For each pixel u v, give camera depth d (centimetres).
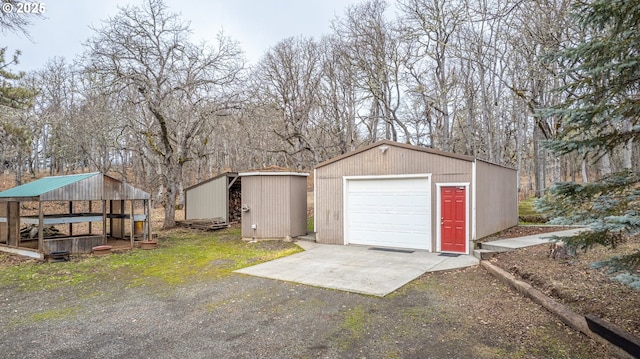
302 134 2275
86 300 557
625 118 330
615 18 309
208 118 1591
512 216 1202
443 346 371
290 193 1185
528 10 1244
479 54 1731
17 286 642
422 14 1697
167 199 1555
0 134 1534
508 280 582
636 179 322
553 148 347
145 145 1900
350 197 1072
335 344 383
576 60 357
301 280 652
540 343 367
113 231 1249
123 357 361
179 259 878
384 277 662
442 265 751
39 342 399
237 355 362
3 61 1345
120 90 1364
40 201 860
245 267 776
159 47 1465
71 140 2244
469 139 1889
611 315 392
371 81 1927
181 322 457
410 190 970
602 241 340
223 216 1611
